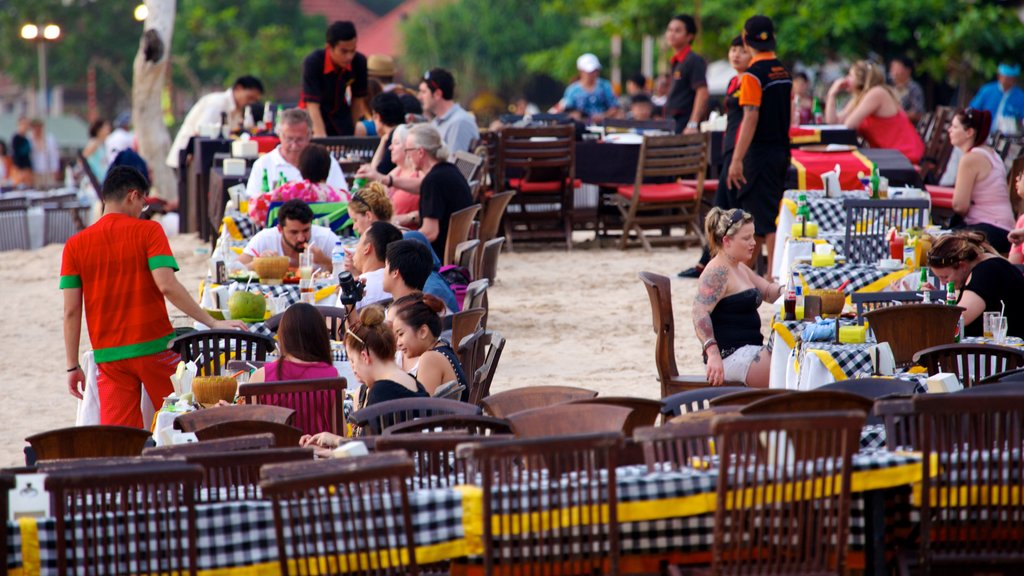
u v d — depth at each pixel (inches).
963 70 3385.8
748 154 1585.9
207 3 7687.0
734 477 597.6
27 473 602.2
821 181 1679.4
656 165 1948.8
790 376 986.7
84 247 970.1
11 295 1825.8
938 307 946.1
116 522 587.8
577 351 1357.0
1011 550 629.3
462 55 7504.9
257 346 978.7
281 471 587.2
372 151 1815.9
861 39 3361.2
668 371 1050.1
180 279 1772.9
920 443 657.6
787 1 3499.0
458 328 991.0
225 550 594.6
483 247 1409.9
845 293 1081.4
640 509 606.2
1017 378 793.6
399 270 1019.3
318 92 1895.9
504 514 595.8
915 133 1950.1
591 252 1982.0
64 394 1288.1
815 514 620.4
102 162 3403.1
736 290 1063.0
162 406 926.4
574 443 583.5
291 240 1190.9
